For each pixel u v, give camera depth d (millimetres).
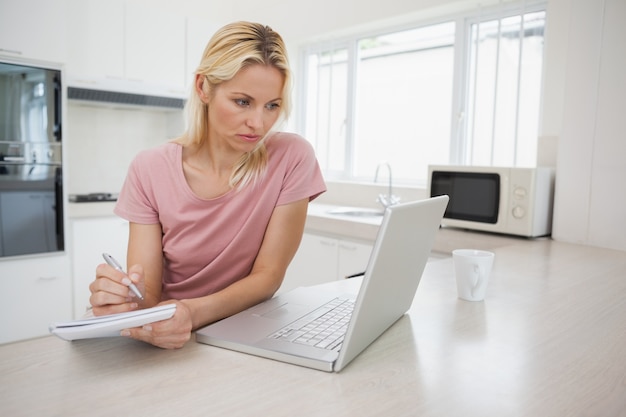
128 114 3729
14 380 648
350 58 3543
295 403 603
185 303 898
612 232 1892
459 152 2947
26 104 2705
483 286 1098
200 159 1184
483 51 2787
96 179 3609
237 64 947
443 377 693
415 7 2896
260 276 1101
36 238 2771
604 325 938
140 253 1153
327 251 2699
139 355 745
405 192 3049
